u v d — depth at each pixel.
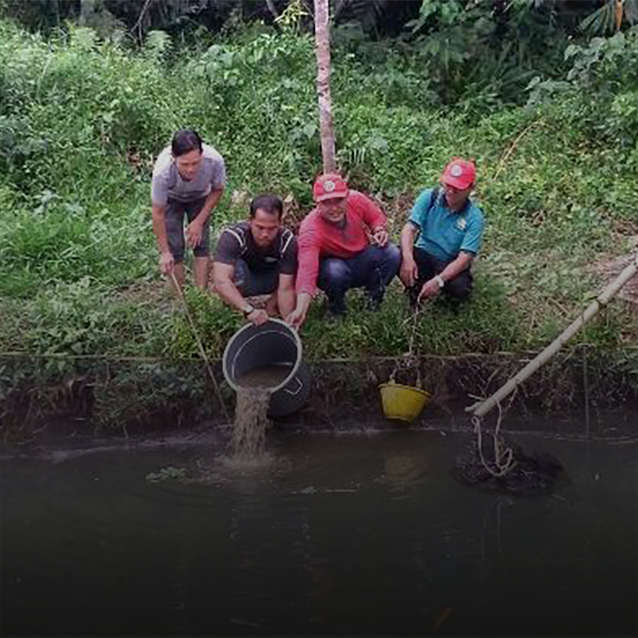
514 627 3.79
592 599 3.97
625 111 7.50
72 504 4.86
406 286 5.72
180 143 5.10
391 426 5.59
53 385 5.52
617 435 5.53
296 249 5.40
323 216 5.38
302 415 5.59
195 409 5.58
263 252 5.35
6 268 6.22
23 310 5.79
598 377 5.60
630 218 7.02
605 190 7.22
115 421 5.52
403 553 4.35
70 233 6.53
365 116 7.84
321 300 5.91
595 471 5.16
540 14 8.94
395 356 5.63
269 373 5.46
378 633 3.76
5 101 7.65
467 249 5.54
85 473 5.21
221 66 8.03
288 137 7.60
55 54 8.16
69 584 4.12
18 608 3.93
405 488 4.95
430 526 4.58
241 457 5.30
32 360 5.50
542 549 4.37
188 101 7.97
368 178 7.47
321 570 4.21
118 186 7.30
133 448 5.47
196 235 5.59
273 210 5.15
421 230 5.70
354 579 4.14
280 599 4.00
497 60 8.86
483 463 5.12
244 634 3.76
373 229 5.60
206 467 5.22
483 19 8.80
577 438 5.52
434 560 4.29
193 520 4.66
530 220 7.04
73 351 5.55
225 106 7.95
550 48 8.90
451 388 5.66
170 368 5.55
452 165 5.45
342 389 5.60
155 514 4.73
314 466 5.20
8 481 5.16
